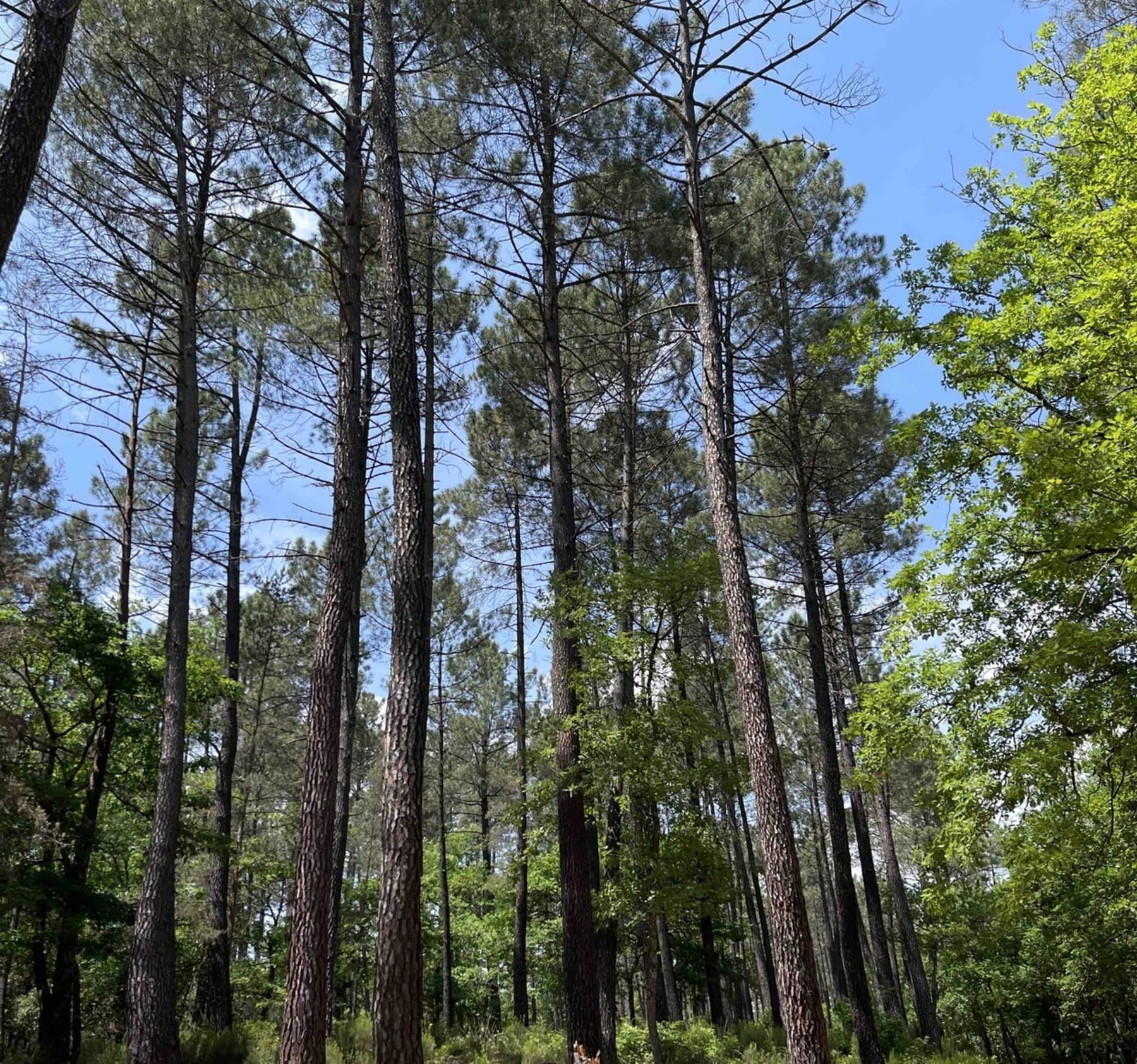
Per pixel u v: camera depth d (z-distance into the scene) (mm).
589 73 12617
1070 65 9117
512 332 17062
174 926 9555
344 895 26141
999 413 8758
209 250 12258
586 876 10117
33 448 18203
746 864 24469
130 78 11156
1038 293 8828
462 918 28922
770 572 18281
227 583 17531
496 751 27797
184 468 11320
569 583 11484
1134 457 6949
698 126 9664
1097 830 8367
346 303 10023
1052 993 20344
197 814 16234
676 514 18844
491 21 11062
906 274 9555
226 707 16719
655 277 15602
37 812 9828
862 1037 12305
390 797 6543
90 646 12305
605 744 10125
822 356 10203
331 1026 13953
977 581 8414
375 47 9102
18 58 4805
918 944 22875
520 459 18500
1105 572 7773
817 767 27141
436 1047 16281
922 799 8656
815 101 8984
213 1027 13461
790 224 14844
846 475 16922
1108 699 7469
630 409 15656
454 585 24281
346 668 14117
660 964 20047
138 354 14000
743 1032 16219
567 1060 9453
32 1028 15961
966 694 8188
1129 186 7699
